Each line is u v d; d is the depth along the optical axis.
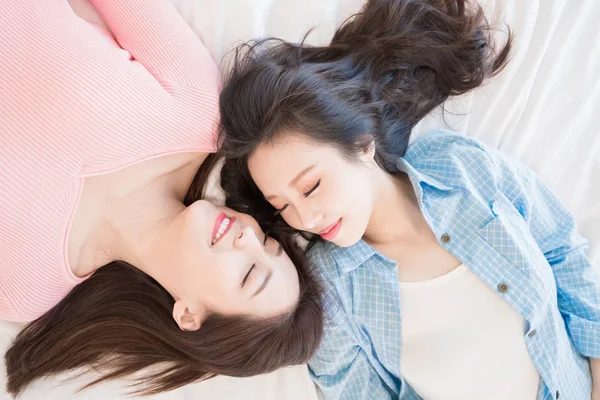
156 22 1.00
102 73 0.91
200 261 0.93
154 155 0.96
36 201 0.90
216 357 0.97
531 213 1.09
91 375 1.11
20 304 0.98
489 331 1.02
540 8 1.18
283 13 1.13
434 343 1.04
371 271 1.06
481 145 1.09
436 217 1.02
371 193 0.98
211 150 1.02
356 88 1.01
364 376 1.11
